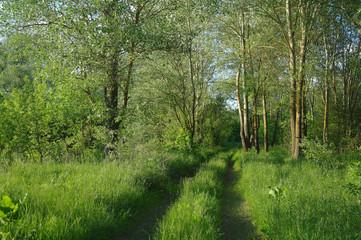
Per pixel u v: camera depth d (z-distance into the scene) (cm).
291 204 501
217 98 2717
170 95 1526
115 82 1106
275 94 2139
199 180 890
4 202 339
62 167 827
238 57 1697
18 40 1039
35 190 521
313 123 2122
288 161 1238
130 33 995
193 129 1809
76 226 402
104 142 1073
